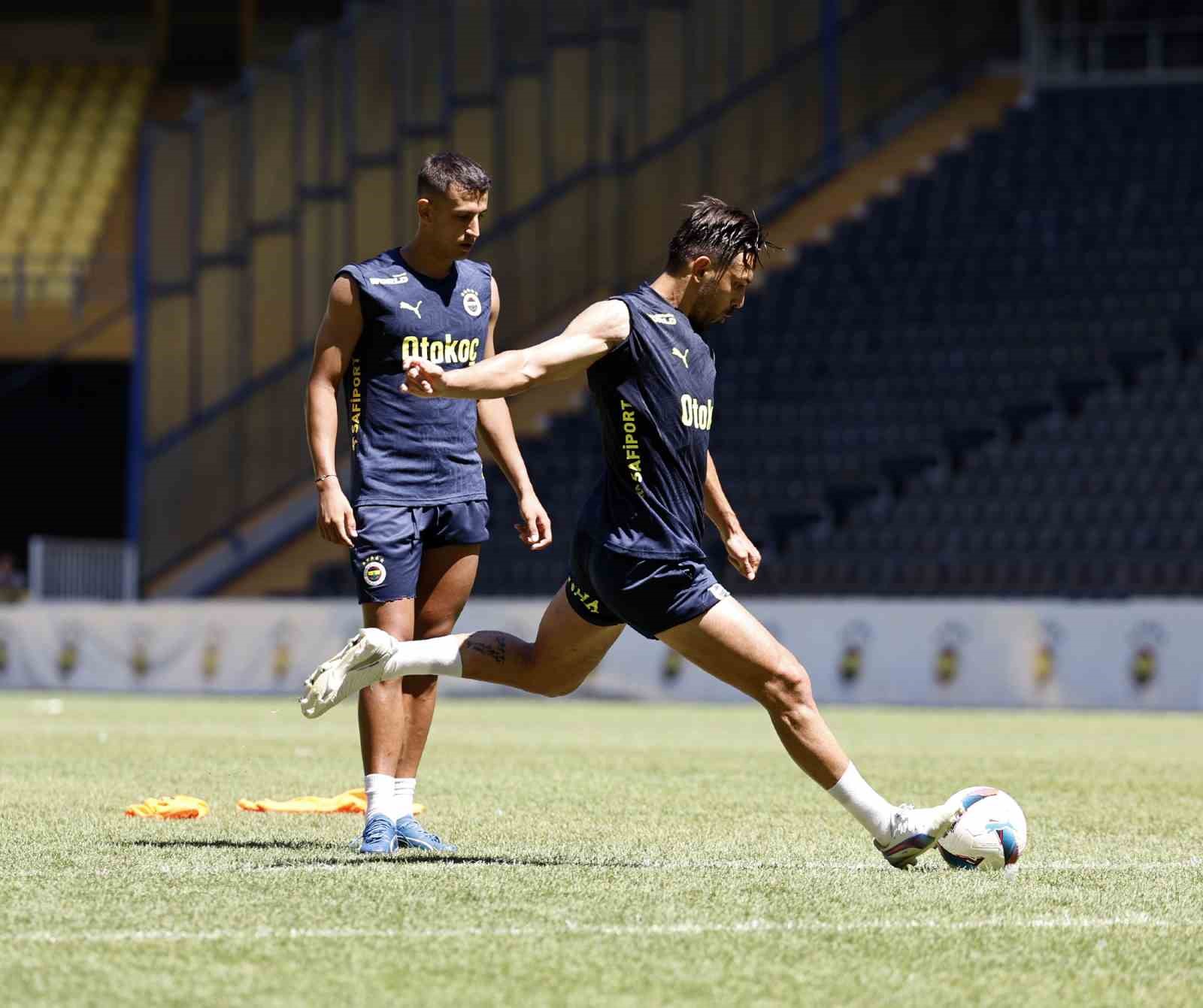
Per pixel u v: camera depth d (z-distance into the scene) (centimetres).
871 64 10475
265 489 9169
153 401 9025
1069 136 10119
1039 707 6072
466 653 1844
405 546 2006
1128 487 7869
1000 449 8356
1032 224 9569
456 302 2044
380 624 2005
